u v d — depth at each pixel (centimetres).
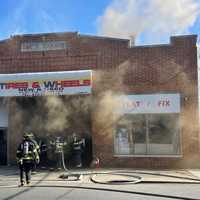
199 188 1423
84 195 1289
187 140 1927
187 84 1941
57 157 1956
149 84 1972
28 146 1553
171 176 1683
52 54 2075
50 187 1466
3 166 2088
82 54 2044
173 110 1945
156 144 1966
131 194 1307
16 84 1995
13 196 1287
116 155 1995
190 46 1947
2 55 2127
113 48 2017
